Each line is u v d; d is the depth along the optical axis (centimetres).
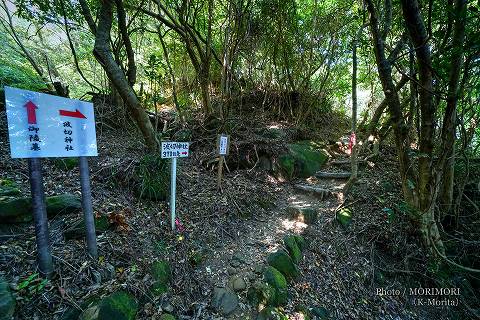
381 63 287
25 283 167
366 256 347
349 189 425
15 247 193
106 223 242
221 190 387
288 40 589
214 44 586
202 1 489
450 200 396
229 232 329
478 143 441
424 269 344
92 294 180
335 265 325
